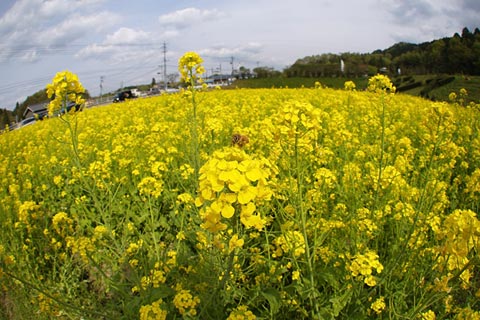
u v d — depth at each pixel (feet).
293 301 8.12
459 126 23.20
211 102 41.32
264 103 39.01
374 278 7.59
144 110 41.73
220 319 7.73
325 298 8.39
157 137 20.20
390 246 10.09
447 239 7.03
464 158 18.75
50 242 12.21
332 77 120.88
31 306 9.35
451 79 68.44
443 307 8.36
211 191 5.60
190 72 15.26
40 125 41.75
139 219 11.98
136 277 8.38
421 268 8.89
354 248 9.27
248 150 16.93
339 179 14.30
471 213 6.66
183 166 14.57
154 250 10.21
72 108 11.64
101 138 26.91
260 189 5.79
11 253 11.07
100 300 10.41
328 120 24.38
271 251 10.31
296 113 8.33
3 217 14.42
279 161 11.45
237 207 5.79
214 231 5.73
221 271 8.06
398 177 11.54
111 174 17.38
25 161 27.20
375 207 10.79
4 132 43.86
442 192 11.69
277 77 132.36
